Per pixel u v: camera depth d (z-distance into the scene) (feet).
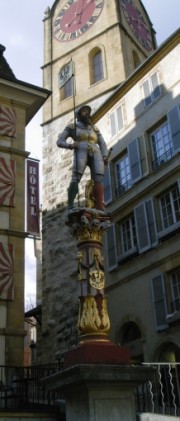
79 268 30.45
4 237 56.95
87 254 30.63
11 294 53.78
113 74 101.30
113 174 81.82
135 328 69.77
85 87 104.73
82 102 102.94
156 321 62.69
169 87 74.08
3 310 52.85
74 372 25.58
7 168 61.11
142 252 68.80
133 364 27.55
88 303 28.81
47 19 124.77
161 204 70.03
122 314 69.92
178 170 67.26
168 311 62.03
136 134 78.59
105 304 29.19
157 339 62.34
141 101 79.66
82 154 34.30
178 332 59.16
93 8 115.24
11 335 51.83
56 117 105.70
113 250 75.56
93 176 34.47
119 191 79.41
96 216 31.81
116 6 111.04
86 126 36.06
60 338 80.64
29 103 68.03
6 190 59.67
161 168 70.59
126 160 80.28
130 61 105.50
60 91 108.99
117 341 69.21
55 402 38.40
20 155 63.67
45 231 94.27
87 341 27.61
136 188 74.59
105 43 107.34
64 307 82.84
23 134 65.46
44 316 85.97
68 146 34.55
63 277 85.81
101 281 29.81
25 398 43.50
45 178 100.27
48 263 90.27
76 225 31.60
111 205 79.10
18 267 56.03
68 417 27.81
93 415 25.16
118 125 83.92
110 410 25.71
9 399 44.39
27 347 138.72
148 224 69.41
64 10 122.21
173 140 69.21
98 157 34.78
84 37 112.37
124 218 76.38
